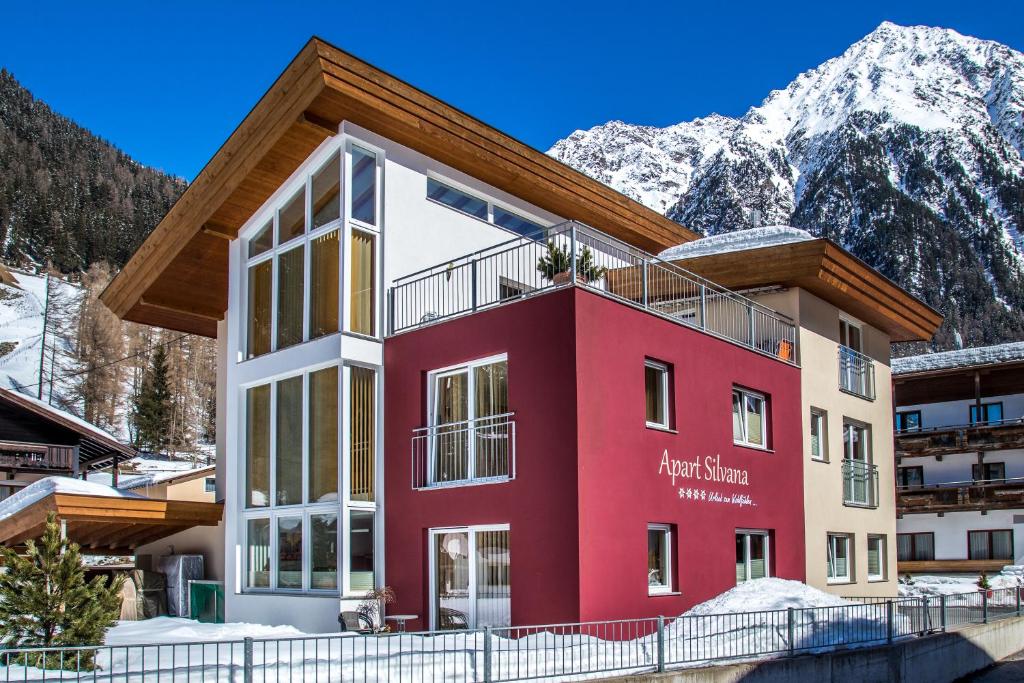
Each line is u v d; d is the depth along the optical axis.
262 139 16.61
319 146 16.64
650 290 18.53
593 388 13.48
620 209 21.22
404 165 16.88
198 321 22.55
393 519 15.48
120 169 166.50
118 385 88.25
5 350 94.88
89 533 19.19
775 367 18.45
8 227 128.62
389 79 15.97
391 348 16.05
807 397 19.52
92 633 11.27
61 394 88.12
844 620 13.04
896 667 13.16
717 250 21.44
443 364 15.14
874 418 22.83
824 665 11.85
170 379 83.44
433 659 9.16
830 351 20.81
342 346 15.52
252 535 17.36
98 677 8.23
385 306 16.25
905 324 23.14
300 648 12.20
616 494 13.62
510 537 13.70
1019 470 39.50
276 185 17.66
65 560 11.45
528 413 13.76
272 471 16.91
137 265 20.52
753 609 13.95
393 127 16.39
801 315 19.75
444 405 15.35
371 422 15.95
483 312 14.66
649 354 14.80
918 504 39.75
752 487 17.09
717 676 10.42
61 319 105.44
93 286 105.50
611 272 18.69
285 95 15.92
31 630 10.99
